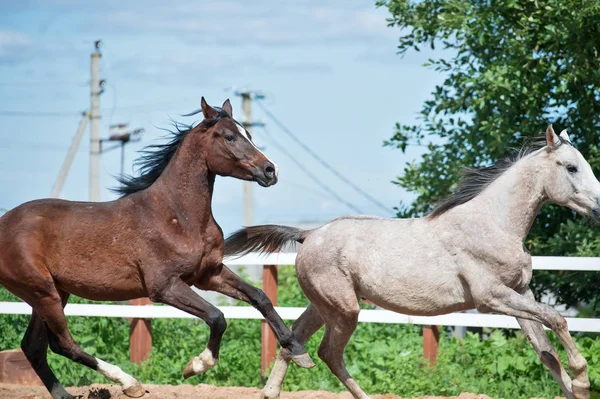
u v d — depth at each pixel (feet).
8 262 33.94
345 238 34.37
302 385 42.83
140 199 34.68
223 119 34.76
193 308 33.71
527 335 33.50
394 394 40.50
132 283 34.40
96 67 145.89
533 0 54.80
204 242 34.76
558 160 32.55
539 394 39.88
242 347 48.14
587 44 53.26
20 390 41.98
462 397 39.14
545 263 41.06
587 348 42.14
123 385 35.04
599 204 31.78
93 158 145.89
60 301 34.40
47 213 34.63
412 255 33.22
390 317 43.32
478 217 32.91
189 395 39.99
